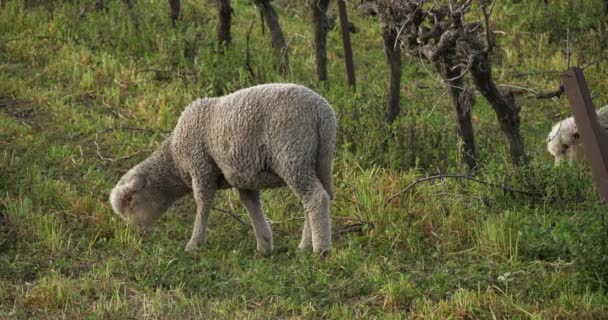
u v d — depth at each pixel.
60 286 20.75
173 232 26.34
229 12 40.31
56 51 40.88
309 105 22.84
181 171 24.92
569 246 23.02
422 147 31.50
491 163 28.47
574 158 31.17
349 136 32.12
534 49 44.19
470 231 25.06
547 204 26.95
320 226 22.83
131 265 22.80
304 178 22.80
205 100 24.22
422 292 21.02
